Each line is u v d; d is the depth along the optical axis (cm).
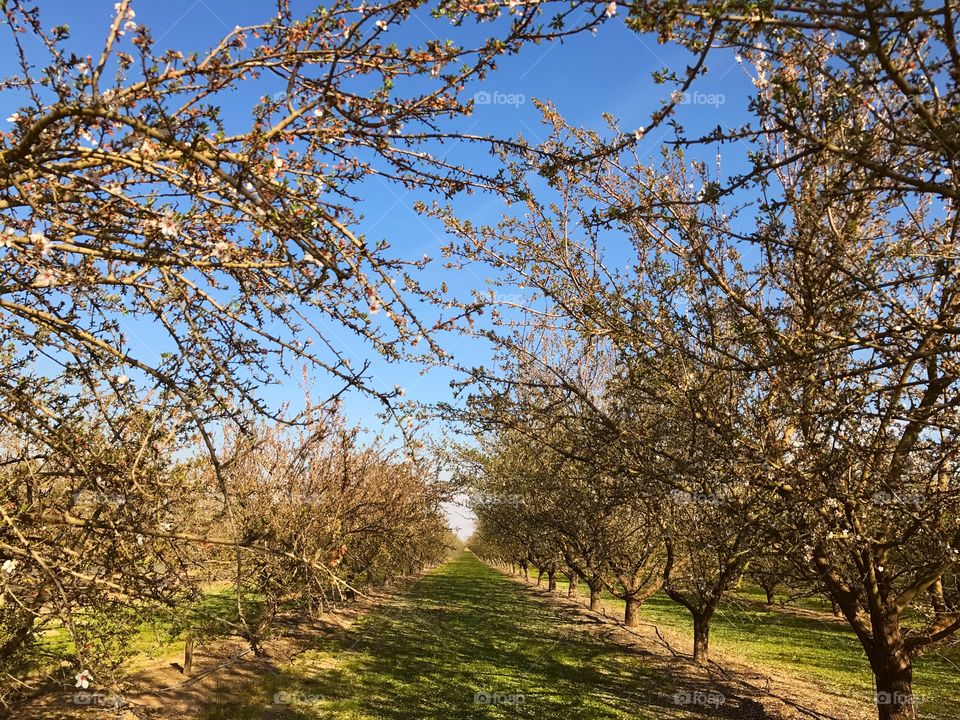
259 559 669
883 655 537
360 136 265
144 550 436
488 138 273
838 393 422
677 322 480
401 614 1870
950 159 254
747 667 1158
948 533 439
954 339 413
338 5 250
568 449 691
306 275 263
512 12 238
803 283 476
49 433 377
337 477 1119
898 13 218
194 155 206
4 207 255
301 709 877
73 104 224
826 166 448
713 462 512
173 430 440
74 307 327
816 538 472
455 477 1725
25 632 469
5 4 223
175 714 746
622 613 1948
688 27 244
